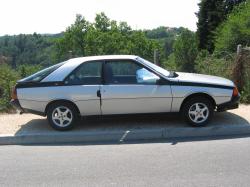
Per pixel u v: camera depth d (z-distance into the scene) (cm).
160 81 862
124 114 874
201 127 858
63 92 871
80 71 884
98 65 882
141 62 884
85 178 601
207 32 6481
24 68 1370
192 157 685
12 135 854
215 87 862
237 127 850
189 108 866
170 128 854
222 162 650
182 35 3944
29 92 881
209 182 559
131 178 591
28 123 976
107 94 863
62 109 886
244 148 731
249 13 3712
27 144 841
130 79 872
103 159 698
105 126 908
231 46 3600
